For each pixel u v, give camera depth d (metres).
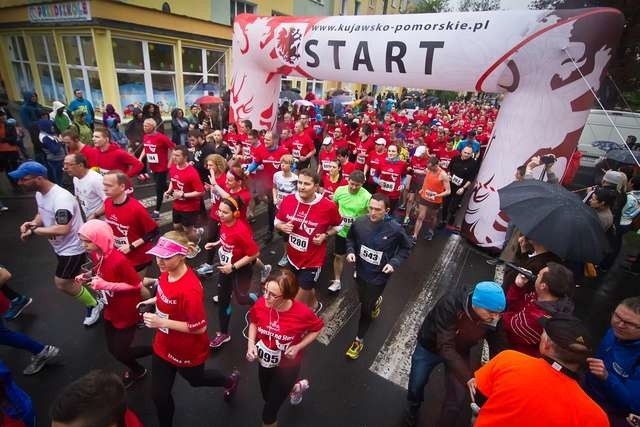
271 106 10.46
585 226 2.90
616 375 2.31
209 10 15.09
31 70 15.69
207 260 5.28
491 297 2.24
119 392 1.41
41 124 7.40
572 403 1.63
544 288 2.51
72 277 3.74
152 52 13.64
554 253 2.91
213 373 2.93
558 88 5.76
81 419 1.31
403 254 3.58
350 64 7.95
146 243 3.84
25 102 8.79
